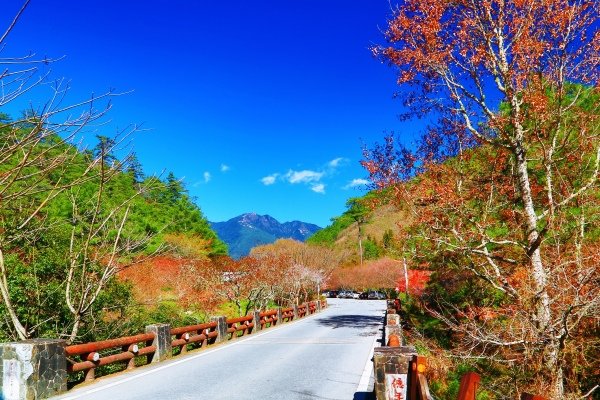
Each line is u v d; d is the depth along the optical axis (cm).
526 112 1366
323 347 1466
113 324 1492
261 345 1531
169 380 927
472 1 1383
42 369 771
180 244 3425
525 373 1156
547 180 1262
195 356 1280
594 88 1304
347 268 6969
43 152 557
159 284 2397
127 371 1035
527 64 1295
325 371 1031
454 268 1595
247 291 2811
